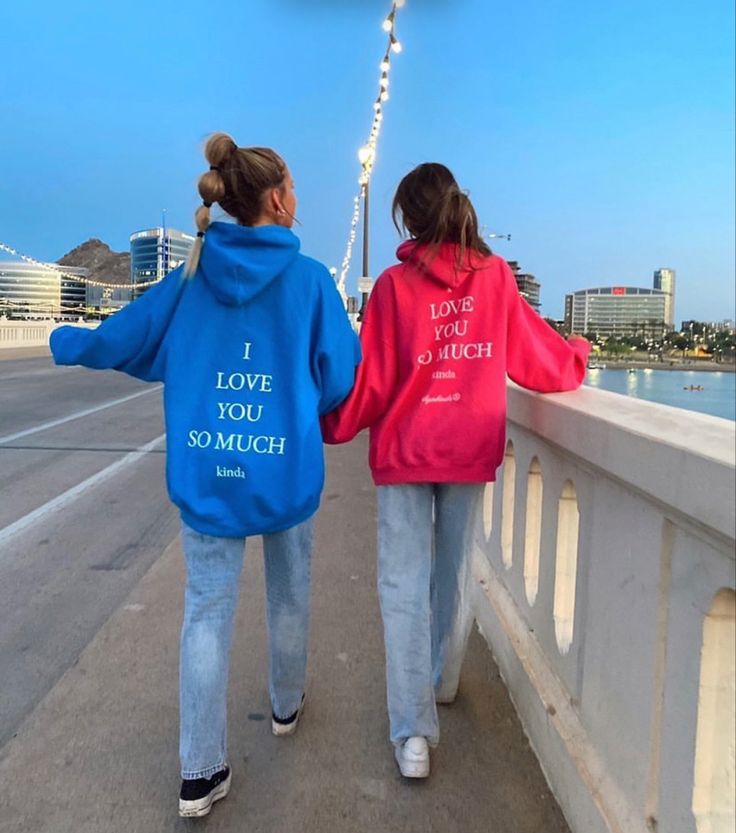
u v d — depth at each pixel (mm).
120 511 5777
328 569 4426
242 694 2973
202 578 2203
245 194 2127
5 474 7062
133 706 2859
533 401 2678
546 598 2658
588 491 2186
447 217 2305
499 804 2305
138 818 2229
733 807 1552
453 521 2498
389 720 2664
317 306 2158
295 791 2365
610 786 1954
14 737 2646
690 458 1469
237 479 2080
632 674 1847
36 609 3832
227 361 2109
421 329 2371
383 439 2422
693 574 1543
